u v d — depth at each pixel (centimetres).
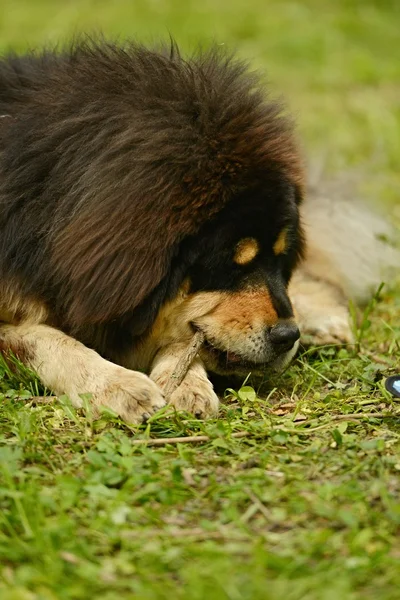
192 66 696
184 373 635
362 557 433
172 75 667
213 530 463
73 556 435
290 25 1877
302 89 1636
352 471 525
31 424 578
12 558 438
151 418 586
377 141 1366
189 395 621
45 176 650
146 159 620
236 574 418
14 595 401
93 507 481
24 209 648
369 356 749
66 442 569
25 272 654
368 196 1109
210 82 674
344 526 470
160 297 635
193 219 622
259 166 642
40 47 1013
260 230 643
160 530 465
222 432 571
